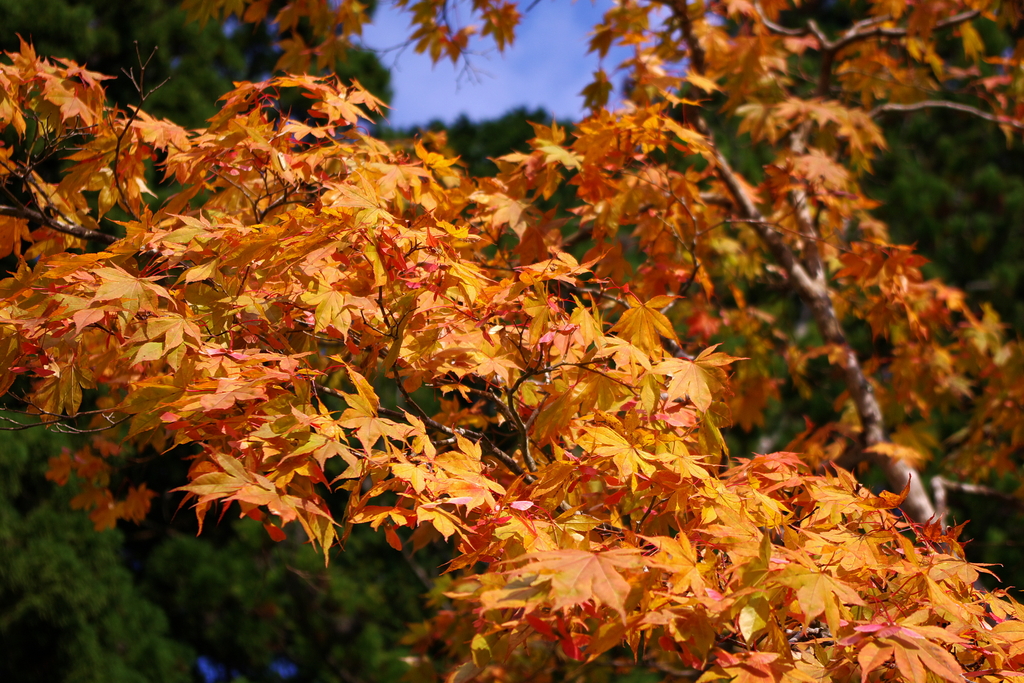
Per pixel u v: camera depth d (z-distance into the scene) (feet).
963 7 19.33
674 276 13.19
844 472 8.27
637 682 22.17
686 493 7.55
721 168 17.81
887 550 8.06
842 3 41.93
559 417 8.60
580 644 6.53
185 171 10.84
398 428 7.63
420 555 33.73
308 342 10.37
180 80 29.66
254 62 35.73
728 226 21.54
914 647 6.00
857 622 6.55
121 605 26.25
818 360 32.83
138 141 11.20
